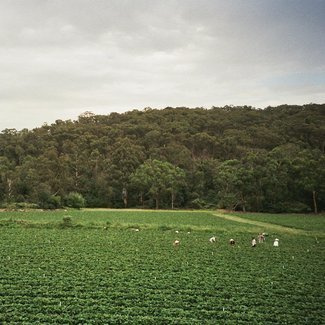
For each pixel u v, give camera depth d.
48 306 26.94
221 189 134.88
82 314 25.59
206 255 47.03
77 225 73.19
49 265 39.59
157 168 134.62
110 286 32.50
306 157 124.25
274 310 27.41
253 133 177.50
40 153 157.00
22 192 120.12
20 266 38.91
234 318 25.67
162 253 47.72
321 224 84.12
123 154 149.00
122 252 47.84
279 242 60.00
